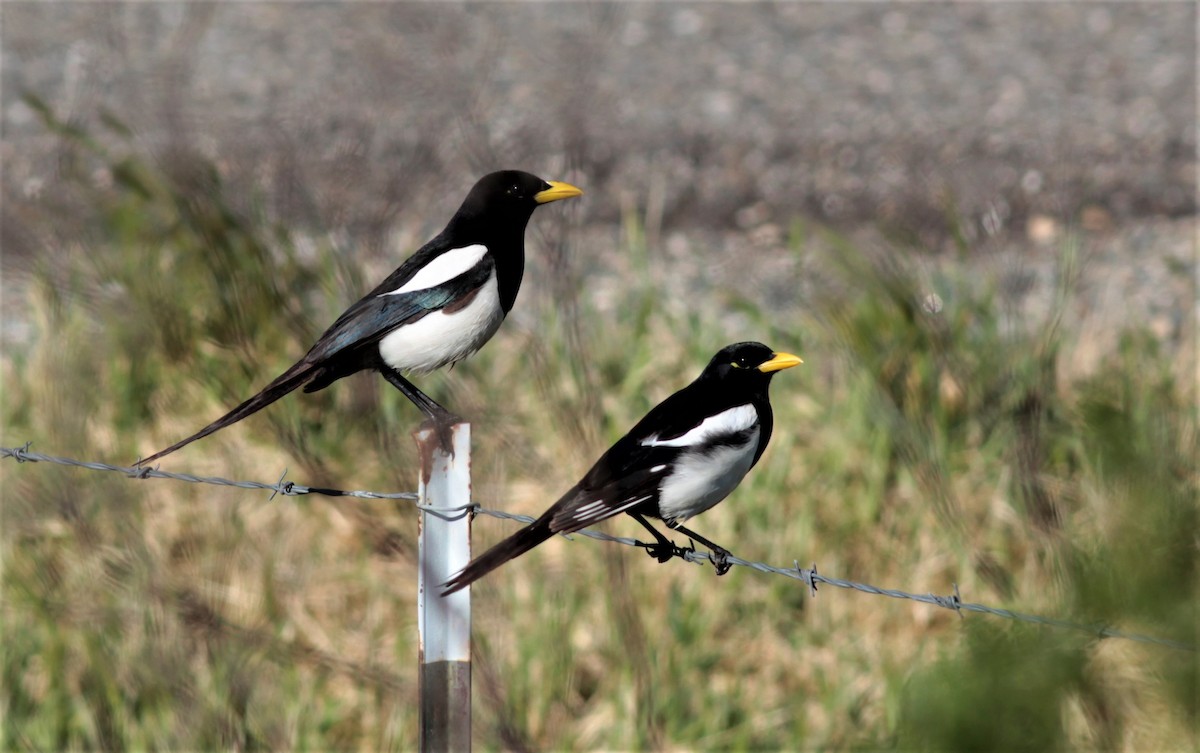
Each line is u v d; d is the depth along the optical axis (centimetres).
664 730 1027
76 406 1212
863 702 1045
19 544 1096
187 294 1333
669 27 3353
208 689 977
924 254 1571
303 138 1634
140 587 1005
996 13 3572
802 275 1684
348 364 888
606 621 1098
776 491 1223
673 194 2250
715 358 804
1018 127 2633
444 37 1670
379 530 1157
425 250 911
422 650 658
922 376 1241
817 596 1155
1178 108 2753
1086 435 531
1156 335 1520
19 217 1570
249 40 3006
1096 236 2083
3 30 2739
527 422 1234
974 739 504
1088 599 507
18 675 1048
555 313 1337
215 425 833
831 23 3459
